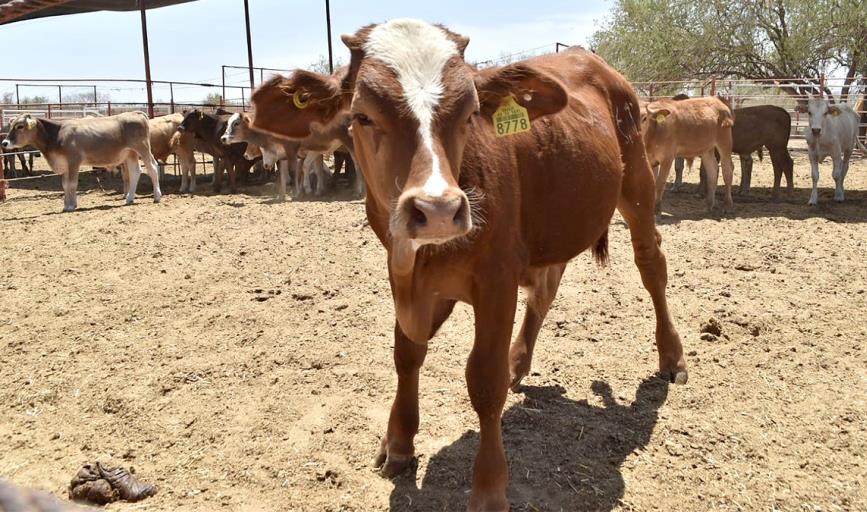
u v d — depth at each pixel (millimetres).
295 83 3543
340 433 4605
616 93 5129
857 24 22844
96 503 3918
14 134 13734
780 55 24688
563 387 5199
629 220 5332
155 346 6133
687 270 8219
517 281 3711
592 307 6867
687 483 4023
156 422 4828
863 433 4551
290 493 3994
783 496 3916
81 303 7379
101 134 14414
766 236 10203
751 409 4844
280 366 5660
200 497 3990
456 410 4855
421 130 3027
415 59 3154
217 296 7426
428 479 4074
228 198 15750
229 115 18766
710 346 5902
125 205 14852
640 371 5453
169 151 18781
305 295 7281
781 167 15297
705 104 12961
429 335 4027
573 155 4203
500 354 3602
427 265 3469
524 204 3967
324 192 16141
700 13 25328
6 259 9477
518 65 3500
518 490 3922
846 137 14531
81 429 4805
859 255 8859
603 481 4023
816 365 5527
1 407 5137
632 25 26719
